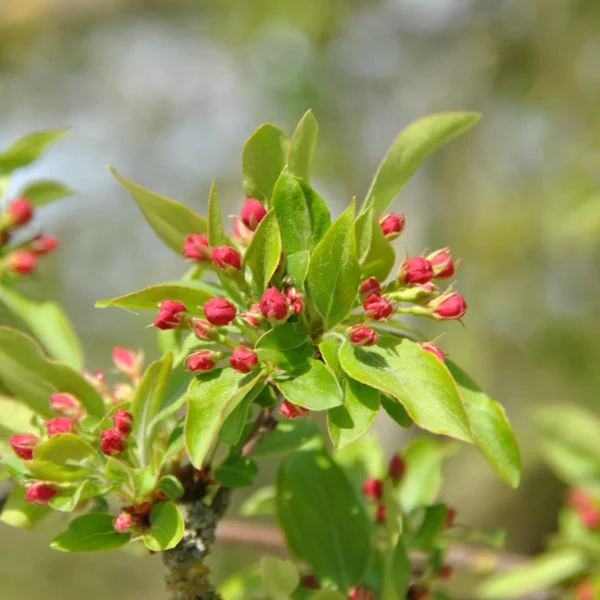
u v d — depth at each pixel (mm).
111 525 696
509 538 1788
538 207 1896
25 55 1998
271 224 681
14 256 815
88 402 726
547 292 1925
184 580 711
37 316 822
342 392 672
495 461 687
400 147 708
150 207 729
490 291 1910
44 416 730
